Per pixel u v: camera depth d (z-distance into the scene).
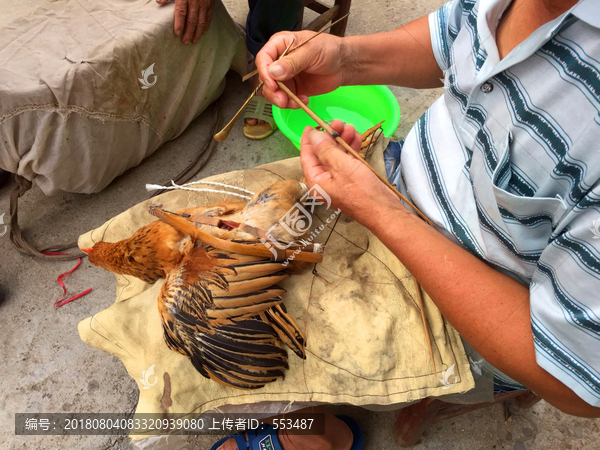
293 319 1.06
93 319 1.19
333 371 1.03
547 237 0.81
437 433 1.54
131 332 1.17
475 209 0.91
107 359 1.73
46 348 1.75
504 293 0.81
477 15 0.84
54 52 1.57
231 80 2.44
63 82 1.50
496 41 0.84
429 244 0.85
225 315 1.00
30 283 1.88
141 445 1.14
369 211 0.89
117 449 1.58
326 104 1.97
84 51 1.58
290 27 2.09
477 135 0.86
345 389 1.03
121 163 2.00
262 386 1.06
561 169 0.71
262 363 1.02
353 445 1.47
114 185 2.10
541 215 0.78
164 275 1.17
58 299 1.85
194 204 1.38
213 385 1.09
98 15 1.76
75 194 2.07
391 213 0.88
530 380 0.78
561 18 0.67
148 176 2.13
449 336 1.03
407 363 1.02
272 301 1.04
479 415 1.57
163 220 1.13
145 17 1.76
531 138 0.75
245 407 1.10
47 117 1.53
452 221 0.98
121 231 1.42
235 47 2.18
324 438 1.33
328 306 1.06
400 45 1.15
